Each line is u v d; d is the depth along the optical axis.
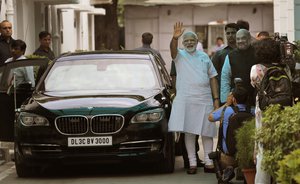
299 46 22.62
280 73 14.62
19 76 22.61
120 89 20.83
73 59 21.94
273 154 12.91
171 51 20.30
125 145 19.28
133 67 21.56
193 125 19.94
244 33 19.59
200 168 21.02
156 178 19.42
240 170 16.98
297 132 12.73
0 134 22.48
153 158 19.48
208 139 20.28
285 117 12.98
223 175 17.23
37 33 44.94
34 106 19.80
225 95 19.91
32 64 22.48
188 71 20.09
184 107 19.94
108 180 19.28
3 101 22.28
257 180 14.42
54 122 19.33
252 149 15.68
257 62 15.87
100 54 22.16
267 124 13.41
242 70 19.67
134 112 19.39
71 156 19.27
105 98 19.84
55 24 49.72
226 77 19.92
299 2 35.47
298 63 21.16
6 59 26.31
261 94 14.68
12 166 22.19
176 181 18.89
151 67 21.59
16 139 19.80
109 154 19.25
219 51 21.75
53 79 21.38
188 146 20.16
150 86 20.98
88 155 19.27
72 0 44.81
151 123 19.44
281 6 36.06
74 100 19.83
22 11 39.66
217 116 17.75
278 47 15.05
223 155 17.50
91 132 19.23
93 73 21.39
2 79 22.38
